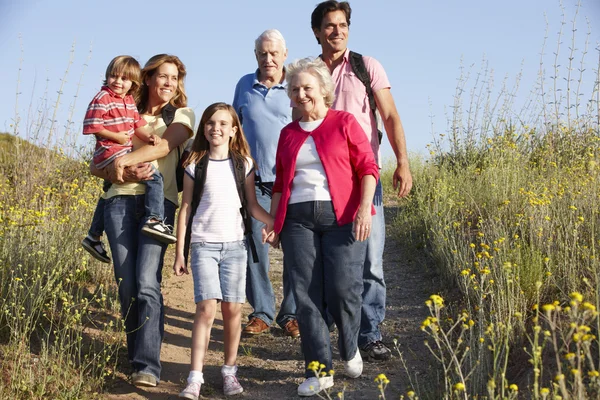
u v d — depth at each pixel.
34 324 4.81
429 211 8.31
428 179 10.99
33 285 5.02
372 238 5.03
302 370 4.94
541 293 4.88
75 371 4.48
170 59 4.75
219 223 4.45
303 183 4.23
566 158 9.51
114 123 4.58
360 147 4.23
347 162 4.23
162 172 4.70
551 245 5.54
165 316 6.20
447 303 5.95
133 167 4.46
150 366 4.43
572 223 5.81
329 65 5.16
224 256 4.47
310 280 4.24
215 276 4.41
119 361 4.82
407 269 7.64
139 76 4.68
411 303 6.31
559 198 6.46
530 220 5.98
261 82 5.94
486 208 7.77
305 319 4.25
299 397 4.34
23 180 8.60
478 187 8.58
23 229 5.95
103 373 4.37
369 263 5.02
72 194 8.09
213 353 5.34
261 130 5.80
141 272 4.46
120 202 4.59
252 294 5.84
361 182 4.21
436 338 3.47
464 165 11.36
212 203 4.47
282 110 5.84
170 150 4.62
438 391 3.99
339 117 4.31
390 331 5.62
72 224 6.57
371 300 5.05
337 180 4.20
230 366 4.53
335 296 4.24
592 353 3.70
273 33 5.82
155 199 4.50
